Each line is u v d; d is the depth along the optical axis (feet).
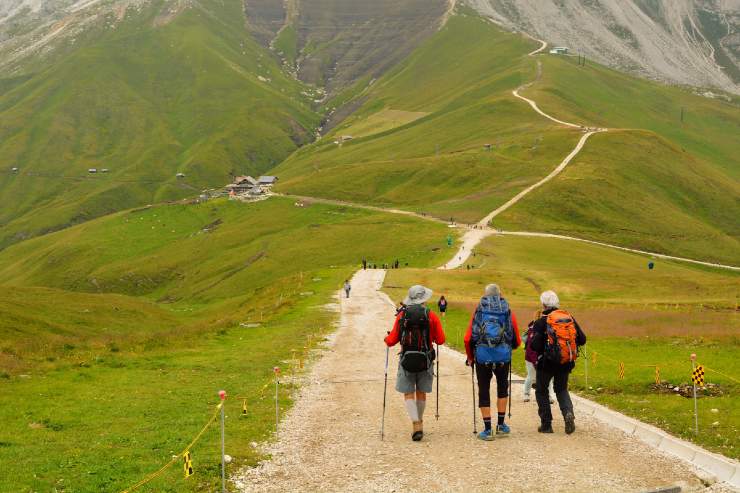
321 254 525.34
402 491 37.63
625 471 40.32
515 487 37.70
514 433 49.88
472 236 487.20
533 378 61.36
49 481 40.06
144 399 67.72
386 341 48.98
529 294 238.68
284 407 62.28
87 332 191.62
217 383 77.61
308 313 170.09
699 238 584.81
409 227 564.30
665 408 56.08
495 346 47.37
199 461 43.47
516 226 558.97
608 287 254.06
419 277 277.64
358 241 543.39
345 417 57.11
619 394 64.80
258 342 119.65
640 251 527.40
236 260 581.53
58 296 255.50
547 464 41.73
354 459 44.11
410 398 48.37
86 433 53.06
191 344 119.14
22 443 49.78
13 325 165.17
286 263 522.47
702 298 209.67
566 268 340.39
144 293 618.85
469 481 38.88
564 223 592.19
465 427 52.21
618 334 111.86
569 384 69.92
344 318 155.53
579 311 154.30
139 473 41.78
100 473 41.68
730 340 95.91
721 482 38.45
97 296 272.51
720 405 56.13
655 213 627.05
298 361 93.30
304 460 44.32
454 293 236.84
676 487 37.11
